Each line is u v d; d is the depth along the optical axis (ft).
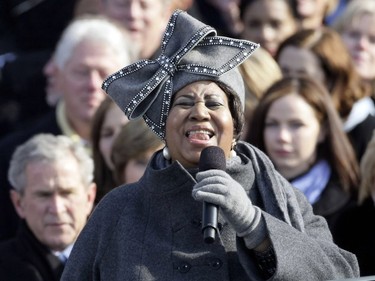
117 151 56.24
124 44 66.64
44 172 54.60
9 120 75.61
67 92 65.77
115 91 39.78
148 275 38.78
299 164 58.85
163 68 39.29
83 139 65.98
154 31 73.36
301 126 58.85
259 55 62.80
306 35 67.26
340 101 65.82
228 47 39.29
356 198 58.44
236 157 39.70
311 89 59.36
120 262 39.24
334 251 38.86
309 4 77.05
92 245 40.04
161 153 40.63
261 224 37.91
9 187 63.26
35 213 54.54
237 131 39.50
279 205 39.19
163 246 39.22
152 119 39.52
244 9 75.20
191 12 78.13
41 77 75.97
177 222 39.45
